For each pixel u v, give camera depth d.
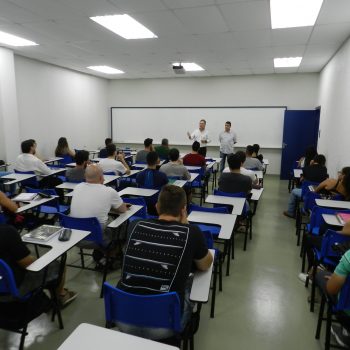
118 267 3.04
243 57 6.23
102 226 2.64
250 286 2.82
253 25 4.21
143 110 9.62
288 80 8.24
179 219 1.62
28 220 3.21
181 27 4.33
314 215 2.97
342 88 4.92
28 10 3.75
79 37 4.93
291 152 8.20
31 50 5.91
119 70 8.07
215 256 2.30
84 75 8.60
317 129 7.81
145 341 1.03
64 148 7.13
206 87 8.93
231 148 8.30
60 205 3.81
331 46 5.22
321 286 2.03
